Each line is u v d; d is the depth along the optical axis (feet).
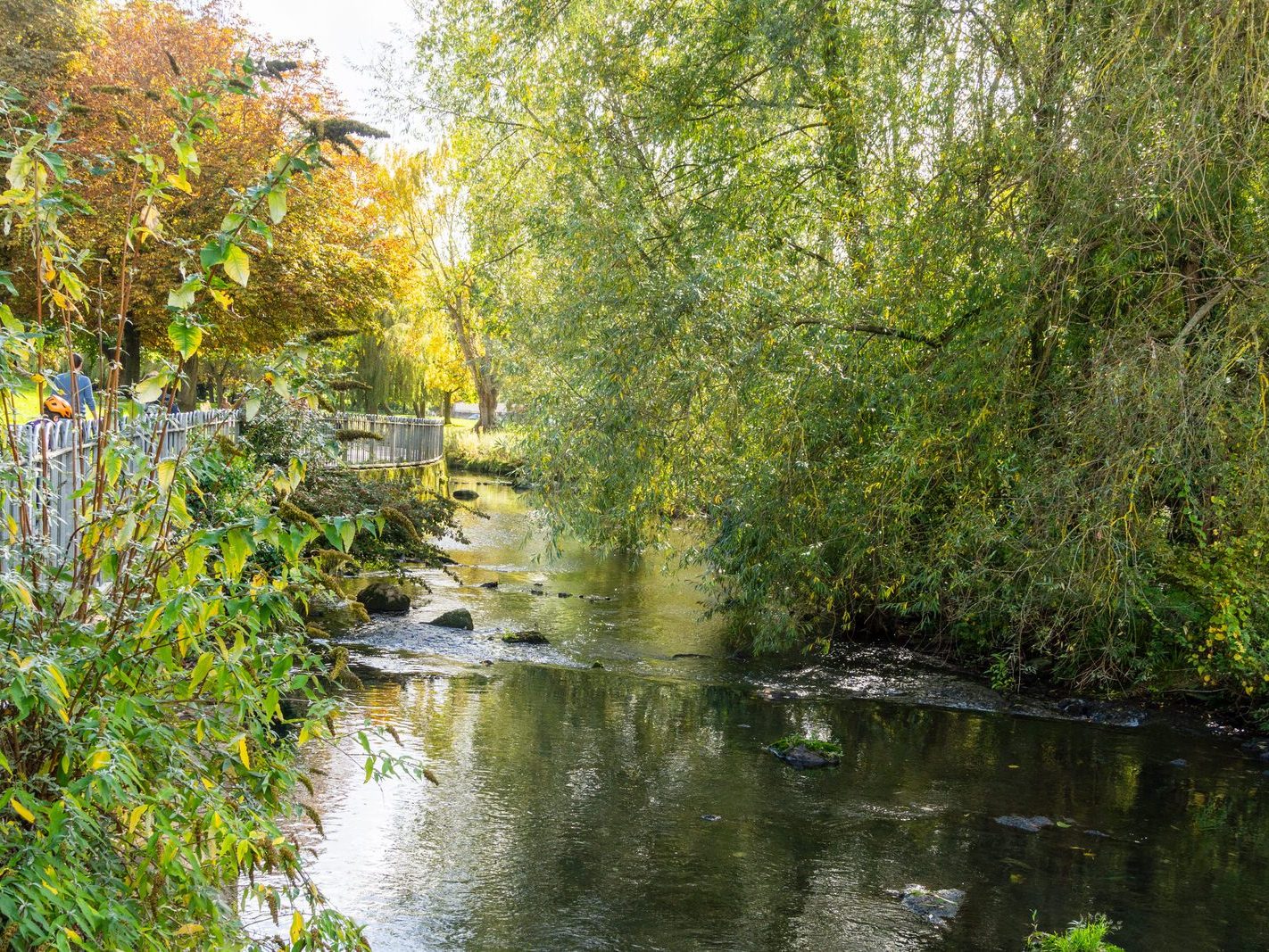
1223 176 30.48
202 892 9.41
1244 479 29.66
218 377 95.96
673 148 42.65
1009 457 33.60
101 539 10.29
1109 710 36.99
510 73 47.52
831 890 20.71
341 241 79.71
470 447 142.31
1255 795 28.43
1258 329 29.35
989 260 34.01
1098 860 23.13
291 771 10.98
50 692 8.32
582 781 26.32
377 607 46.03
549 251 41.06
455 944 17.19
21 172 9.98
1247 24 28.55
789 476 36.96
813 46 39.40
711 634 46.75
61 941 7.75
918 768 29.58
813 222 41.57
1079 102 30.60
